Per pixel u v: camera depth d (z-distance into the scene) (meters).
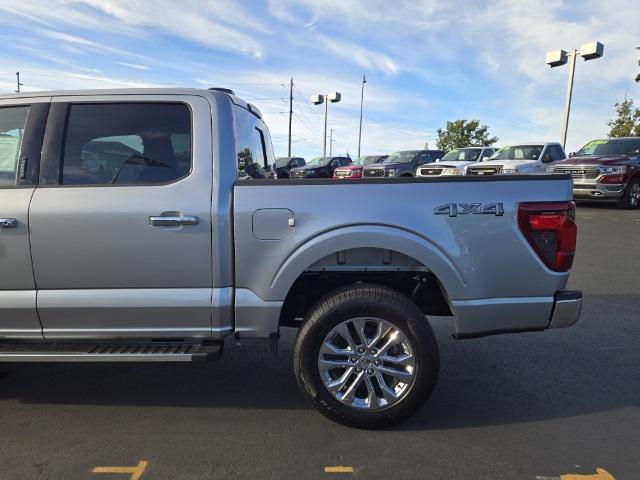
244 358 4.42
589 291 6.41
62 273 3.10
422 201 3.06
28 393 3.72
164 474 2.71
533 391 3.75
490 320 3.11
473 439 3.07
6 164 3.22
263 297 3.13
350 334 3.12
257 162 3.99
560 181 3.08
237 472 2.73
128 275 3.10
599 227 11.46
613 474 2.72
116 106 3.23
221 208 3.08
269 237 3.09
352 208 3.06
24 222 3.06
